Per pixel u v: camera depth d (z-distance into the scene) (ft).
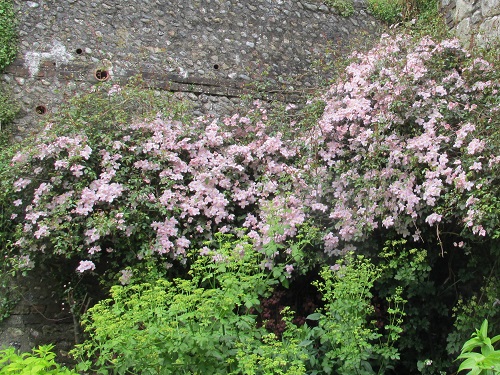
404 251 11.81
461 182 11.02
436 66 13.60
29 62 16.16
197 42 18.61
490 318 11.12
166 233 13.66
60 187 13.87
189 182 14.96
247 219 14.35
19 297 14.38
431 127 12.26
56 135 13.87
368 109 13.74
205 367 8.49
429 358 12.18
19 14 16.29
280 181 14.76
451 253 12.42
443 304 12.32
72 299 14.42
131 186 13.92
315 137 14.51
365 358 9.64
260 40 19.63
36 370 7.77
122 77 17.22
